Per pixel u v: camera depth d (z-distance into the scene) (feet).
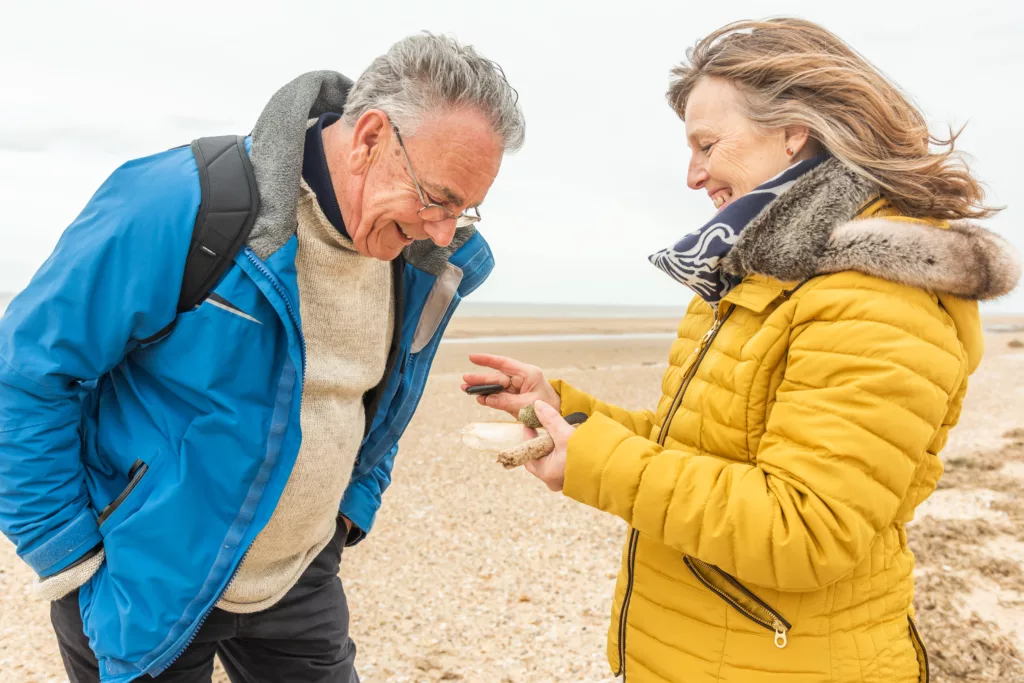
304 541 6.59
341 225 5.91
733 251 5.02
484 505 18.13
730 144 5.18
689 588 5.28
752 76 5.08
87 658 6.07
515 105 5.68
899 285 4.58
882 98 4.94
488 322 106.32
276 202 5.43
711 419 5.17
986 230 4.91
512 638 11.94
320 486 6.31
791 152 5.10
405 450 22.74
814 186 4.85
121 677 5.60
